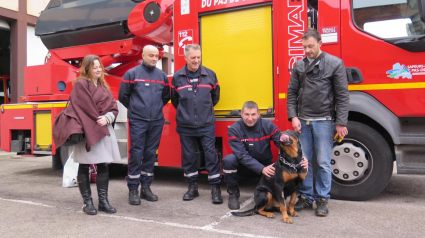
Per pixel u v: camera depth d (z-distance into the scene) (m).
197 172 4.29
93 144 3.41
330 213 3.52
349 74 3.89
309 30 3.36
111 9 5.86
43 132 5.80
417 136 3.67
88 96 3.44
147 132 4.18
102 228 3.17
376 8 3.82
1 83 11.01
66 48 6.45
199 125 4.07
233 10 4.44
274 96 4.19
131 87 4.11
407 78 3.68
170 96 4.42
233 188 3.84
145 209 3.81
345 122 3.33
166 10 5.46
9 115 6.16
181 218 3.45
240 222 3.28
